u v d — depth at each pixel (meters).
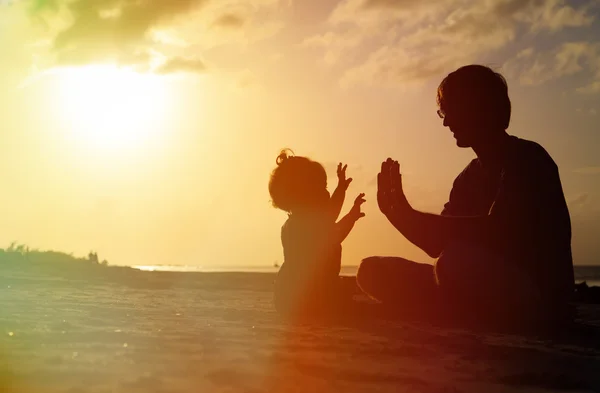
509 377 2.02
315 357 2.34
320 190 4.16
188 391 1.71
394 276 3.83
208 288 7.12
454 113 3.72
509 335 3.14
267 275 10.85
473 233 3.53
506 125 3.77
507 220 3.48
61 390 1.70
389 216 3.62
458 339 2.92
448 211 4.04
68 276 7.48
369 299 5.25
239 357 2.29
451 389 1.82
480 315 3.58
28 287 5.99
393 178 3.63
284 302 3.99
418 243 3.64
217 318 3.72
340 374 2.01
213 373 1.96
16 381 1.80
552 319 3.43
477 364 2.27
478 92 3.65
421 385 1.88
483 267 3.44
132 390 1.71
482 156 3.82
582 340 3.00
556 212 3.54
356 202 4.17
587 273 35.88
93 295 5.19
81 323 3.19
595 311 5.08
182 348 2.48
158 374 1.94
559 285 3.56
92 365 2.06
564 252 3.58
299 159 4.21
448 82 3.74
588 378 2.04
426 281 3.77
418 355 2.46
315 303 3.98
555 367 2.24
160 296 5.47
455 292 3.54
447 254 3.53
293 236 4.09
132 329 3.03
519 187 3.49
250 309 4.41
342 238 4.10
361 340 2.83
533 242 3.54
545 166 3.57
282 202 4.17
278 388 1.78
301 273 4.00
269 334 3.00
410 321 3.74
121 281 7.31
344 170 4.21
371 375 2.00
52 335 2.72
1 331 2.82
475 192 3.93
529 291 3.41
